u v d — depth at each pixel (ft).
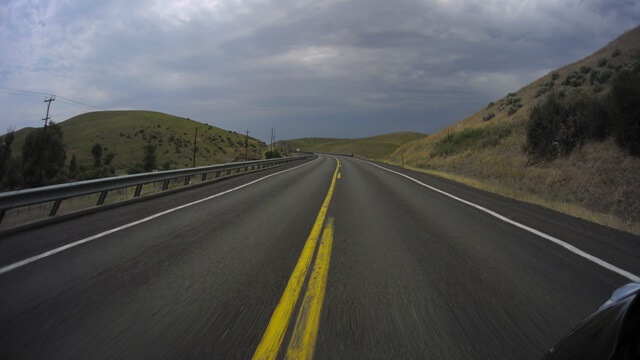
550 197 53.31
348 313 14.14
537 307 14.79
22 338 12.17
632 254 22.82
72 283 17.17
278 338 12.20
